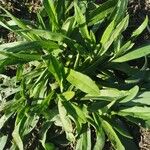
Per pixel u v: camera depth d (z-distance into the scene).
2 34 0.64
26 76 0.54
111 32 0.52
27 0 0.64
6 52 0.50
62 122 0.54
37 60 0.55
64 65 0.56
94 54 0.55
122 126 0.57
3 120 0.57
